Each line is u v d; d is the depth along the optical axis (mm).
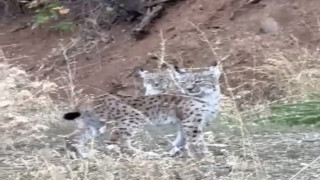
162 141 12406
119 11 20953
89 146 11594
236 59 17906
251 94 16234
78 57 19781
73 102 15492
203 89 12039
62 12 20562
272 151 11750
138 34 20062
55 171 10055
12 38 20844
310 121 13742
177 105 11836
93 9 21203
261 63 17672
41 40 20578
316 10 19094
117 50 19781
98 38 20359
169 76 13469
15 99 14312
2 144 12047
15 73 15773
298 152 11688
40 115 14203
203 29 19438
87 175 10117
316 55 17453
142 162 10484
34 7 21516
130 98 11875
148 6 20641
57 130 13633
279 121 13875
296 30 18656
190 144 11695
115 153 11172
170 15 20297
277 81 16328
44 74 19234
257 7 19656
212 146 11945
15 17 21672
